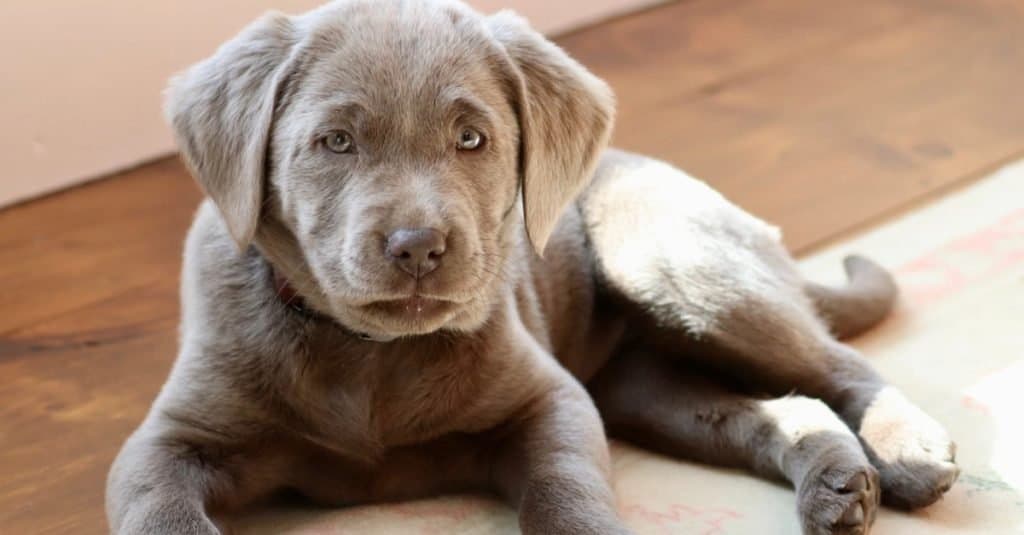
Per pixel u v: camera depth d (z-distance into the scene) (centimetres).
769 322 104
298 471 97
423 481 99
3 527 99
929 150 141
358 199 89
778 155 140
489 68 94
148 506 90
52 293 123
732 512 98
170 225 131
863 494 94
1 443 107
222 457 95
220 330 95
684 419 104
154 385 113
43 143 135
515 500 97
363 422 95
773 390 105
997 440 103
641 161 112
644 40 168
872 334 115
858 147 142
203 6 141
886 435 99
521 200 97
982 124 146
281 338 94
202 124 94
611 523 92
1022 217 129
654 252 106
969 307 117
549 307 108
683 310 105
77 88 136
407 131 90
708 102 150
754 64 161
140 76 139
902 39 168
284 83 92
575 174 97
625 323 110
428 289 89
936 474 96
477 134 92
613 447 106
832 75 158
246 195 92
